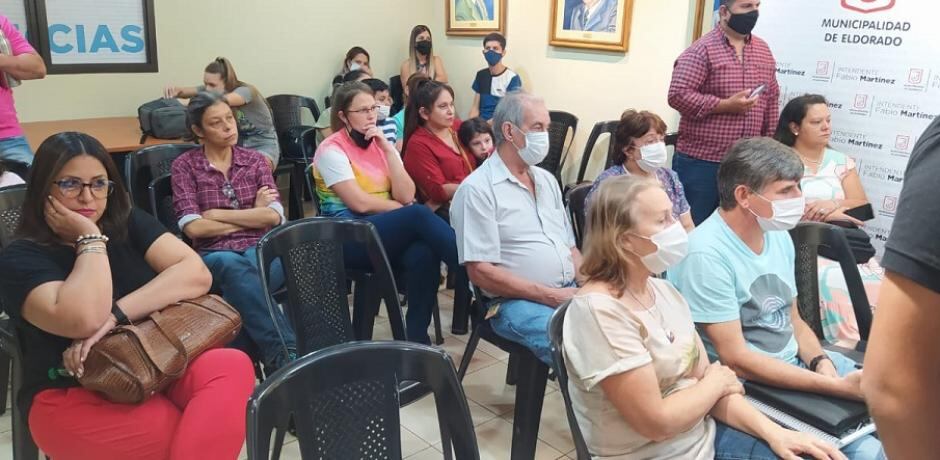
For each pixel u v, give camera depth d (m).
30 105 4.41
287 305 2.35
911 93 3.15
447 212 3.25
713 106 3.23
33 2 4.30
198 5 4.89
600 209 1.53
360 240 2.15
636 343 1.44
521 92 2.37
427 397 2.62
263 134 4.24
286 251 2.03
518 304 2.22
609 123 4.28
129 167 2.84
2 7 4.21
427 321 2.70
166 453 1.64
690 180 3.44
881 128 3.28
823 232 2.20
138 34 4.71
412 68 5.59
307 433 1.26
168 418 1.65
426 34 5.54
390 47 5.89
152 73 4.82
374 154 3.09
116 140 3.90
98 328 1.62
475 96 5.28
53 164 1.67
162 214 2.73
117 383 1.57
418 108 3.30
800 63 3.49
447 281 3.76
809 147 3.08
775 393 1.66
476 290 2.36
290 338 2.05
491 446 2.36
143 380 1.58
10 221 2.17
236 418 1.67
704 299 1.75
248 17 5.12
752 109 3.29
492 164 2.39
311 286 2.10
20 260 1.64
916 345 0.76
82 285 1.61
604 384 1.44
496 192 2.32
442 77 5.61
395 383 1.35
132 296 1.73
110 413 1.61
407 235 2.68
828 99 3.43
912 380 0.77
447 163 3.31
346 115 2.98
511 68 5.18
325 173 2.95
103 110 4.69
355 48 5.38
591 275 1.57
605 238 1.52
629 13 4.26
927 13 3.04
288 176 5.29
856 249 2.72
